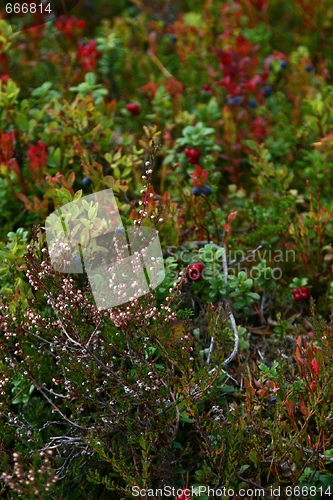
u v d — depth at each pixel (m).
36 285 0.96
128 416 0.95
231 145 1.22
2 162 1.12
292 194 1.13
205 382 0.94
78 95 1.16
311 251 1.10
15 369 0.96
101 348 0.96
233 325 1.02
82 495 0.96
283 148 1.23
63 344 0.95
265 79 1.27
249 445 0.94
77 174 1.15
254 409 0.98
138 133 1.25
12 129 1.15
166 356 0.94
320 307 1.08
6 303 0.98
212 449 0.94
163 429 0.94
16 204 1.13
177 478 0.96
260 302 1.09
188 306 1.06
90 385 0.95
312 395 0.95
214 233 1.11
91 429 0.93
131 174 1.17
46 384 1.00
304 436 0.96
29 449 0.94
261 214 1.11
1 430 0.94
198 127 1.15
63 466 0.94
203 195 1.10
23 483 0.91
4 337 0.98
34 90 1.20
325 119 1.18
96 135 1.14
